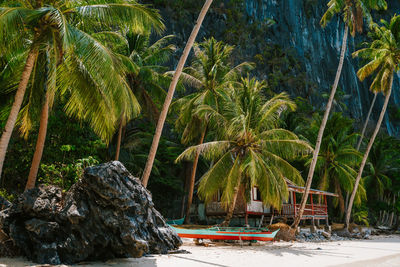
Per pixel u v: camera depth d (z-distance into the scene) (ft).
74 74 37.88
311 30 244.42
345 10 65.16
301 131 113.39
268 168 53.98
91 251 27.12
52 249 25.90
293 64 206.69
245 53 177.78
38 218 26.94
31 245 26.86
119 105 37.88
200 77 79.92
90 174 27.27
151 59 83.82
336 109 207.41
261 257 36.40
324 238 69.67
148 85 81.76
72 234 26.63
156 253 31.96
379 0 65.16
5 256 27.61
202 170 108.17
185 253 34.99
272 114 59.00
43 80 41.93
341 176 96.02
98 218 27.30
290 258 36.70
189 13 160.66
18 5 39.09
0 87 45.16
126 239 27.37
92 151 62.23
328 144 98.12
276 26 220.02
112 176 28.12
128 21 37.19
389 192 135.44
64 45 30.14
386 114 246.47
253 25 194.39
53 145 60.85
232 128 55.52
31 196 27.81
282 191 54.70
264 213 77.15
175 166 106.63
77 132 63.41
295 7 239.91
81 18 38.34
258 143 56.54
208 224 88.74
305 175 120.06
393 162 132.87
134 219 28.96
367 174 130.00
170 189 100.32
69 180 50.44
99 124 38.73
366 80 257.75
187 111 76.28
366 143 143.43
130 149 89.30
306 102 186.09
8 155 59.16
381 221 141.79
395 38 80.23
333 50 253.65
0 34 30.42
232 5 185.37
